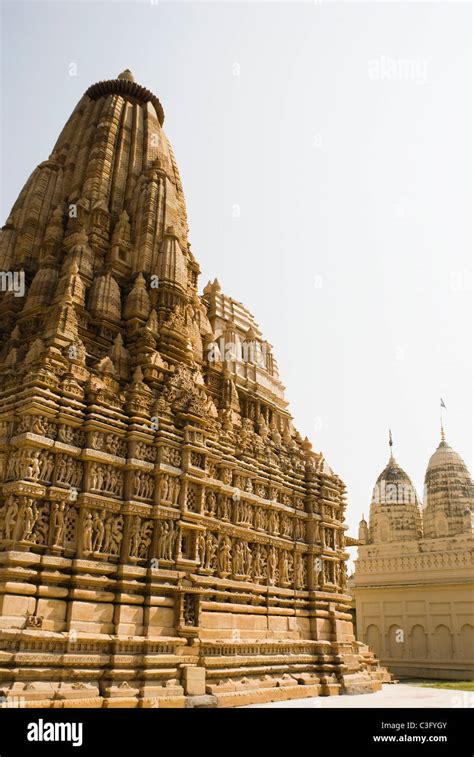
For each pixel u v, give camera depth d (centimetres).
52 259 3203
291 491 3419
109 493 2305
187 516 2519
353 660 3316
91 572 2164
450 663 5434
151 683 2098
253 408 3966
